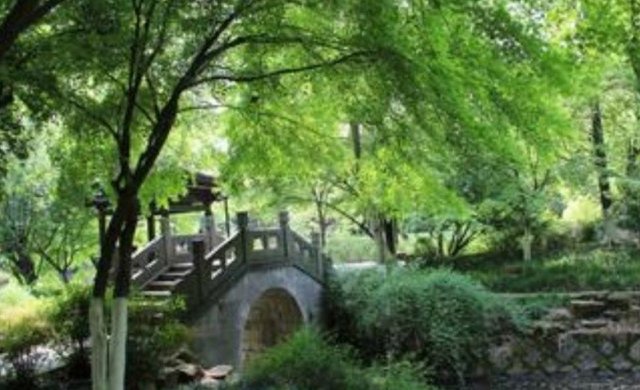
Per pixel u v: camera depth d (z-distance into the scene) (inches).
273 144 434.3
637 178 949.8
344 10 315.6
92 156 428.1
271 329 786.2
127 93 362.3
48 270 1030.4
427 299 655.8
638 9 304.2
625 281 850.1
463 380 616.7
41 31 345.7
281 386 413.4
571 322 687.7
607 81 812.6
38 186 896.3
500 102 295.7
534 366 620.7
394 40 300.0
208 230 797.2
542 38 298.2
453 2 275.6
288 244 754.8
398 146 365.4
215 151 475.2
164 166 458.6
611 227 1007.0
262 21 346.0
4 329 483.8
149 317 502.0
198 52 365.4
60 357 495.2
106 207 655.1
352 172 447.8
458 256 1077.8
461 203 389.4
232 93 425.4
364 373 448.1
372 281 749.3
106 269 352.2
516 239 1058.7
